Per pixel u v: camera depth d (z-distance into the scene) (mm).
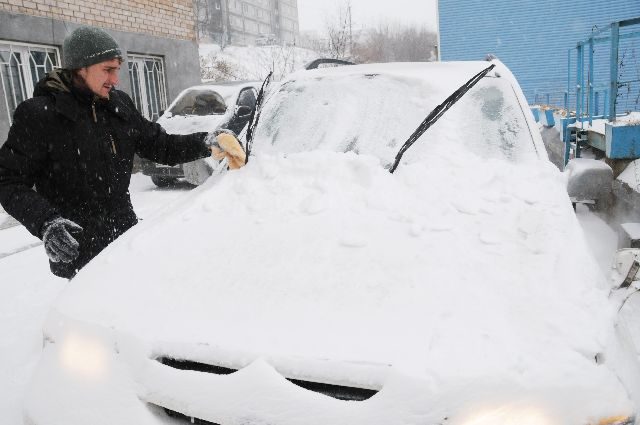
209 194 2480
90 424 1540
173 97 11164
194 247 2049
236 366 1505
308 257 1872
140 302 1753
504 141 2629
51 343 1760
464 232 1957
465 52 15766
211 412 1453
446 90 2770
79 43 2219
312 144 2750
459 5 15570
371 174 2338
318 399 1396
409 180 2318
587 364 1369
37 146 2268
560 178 2412
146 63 10602
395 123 2697
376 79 2986
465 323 1491
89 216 2467
